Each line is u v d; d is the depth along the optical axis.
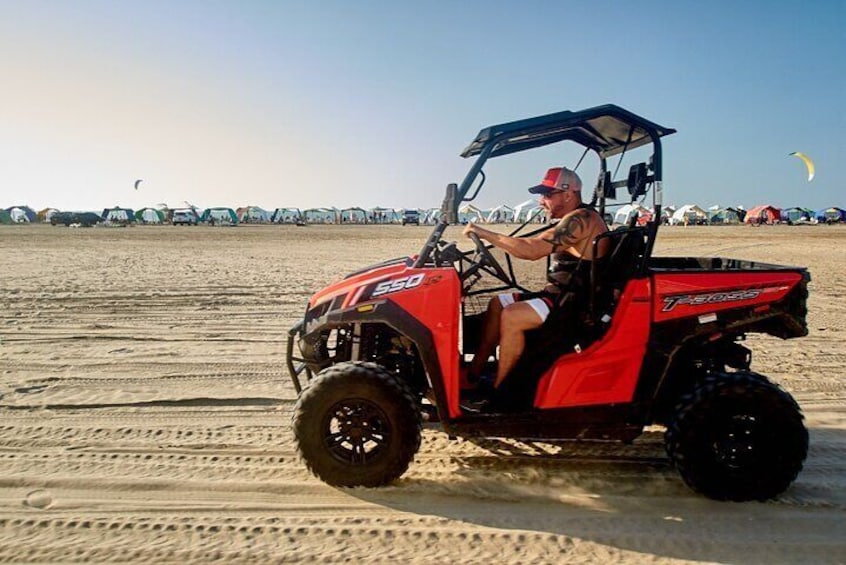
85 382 5.34
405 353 3.83
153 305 9.23
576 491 3.50
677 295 3.53
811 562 2.84
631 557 2.87
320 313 3.66
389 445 3.40
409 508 3.29
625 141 4.09
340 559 2.81
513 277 4.07
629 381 3.54
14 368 5.72
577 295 3.58
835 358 6.25
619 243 3.52
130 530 3.02
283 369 5.80
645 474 3.72
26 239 26.59
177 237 29.97
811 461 3.89
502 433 3.53
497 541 2.98
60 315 8.34
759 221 58.50
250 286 11.39
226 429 4.36
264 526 3.08
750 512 3.27
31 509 3.20
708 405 3.28
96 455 3.88
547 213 4.07
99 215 52.22
